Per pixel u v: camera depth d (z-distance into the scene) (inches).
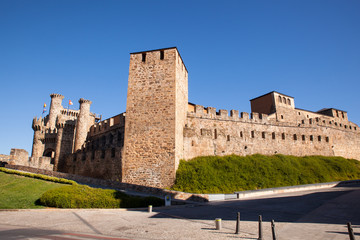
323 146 1956.2
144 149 1177.4
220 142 1502.2
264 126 1724.9
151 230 496.1
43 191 939.3
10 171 1227.9
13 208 742.5
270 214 630.5
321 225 490.9
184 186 1104.8
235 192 1084.5
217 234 450.9
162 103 1223.5
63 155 2161.7
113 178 1315.2
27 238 429.4
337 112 2719.0
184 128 1374.3
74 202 779.4
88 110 2209.6
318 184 1327.5
